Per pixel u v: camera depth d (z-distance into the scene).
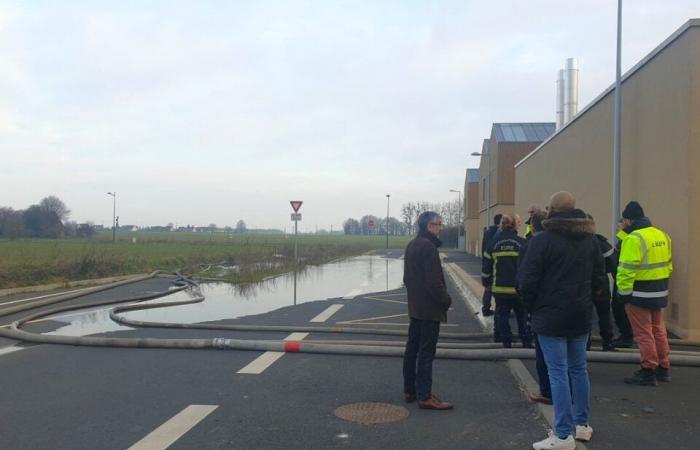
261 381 6.52
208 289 17.84
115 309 12.37
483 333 9.35
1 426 5.04
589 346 7.51
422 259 5.51
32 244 38.22
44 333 9.92
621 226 6.85
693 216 8.47
